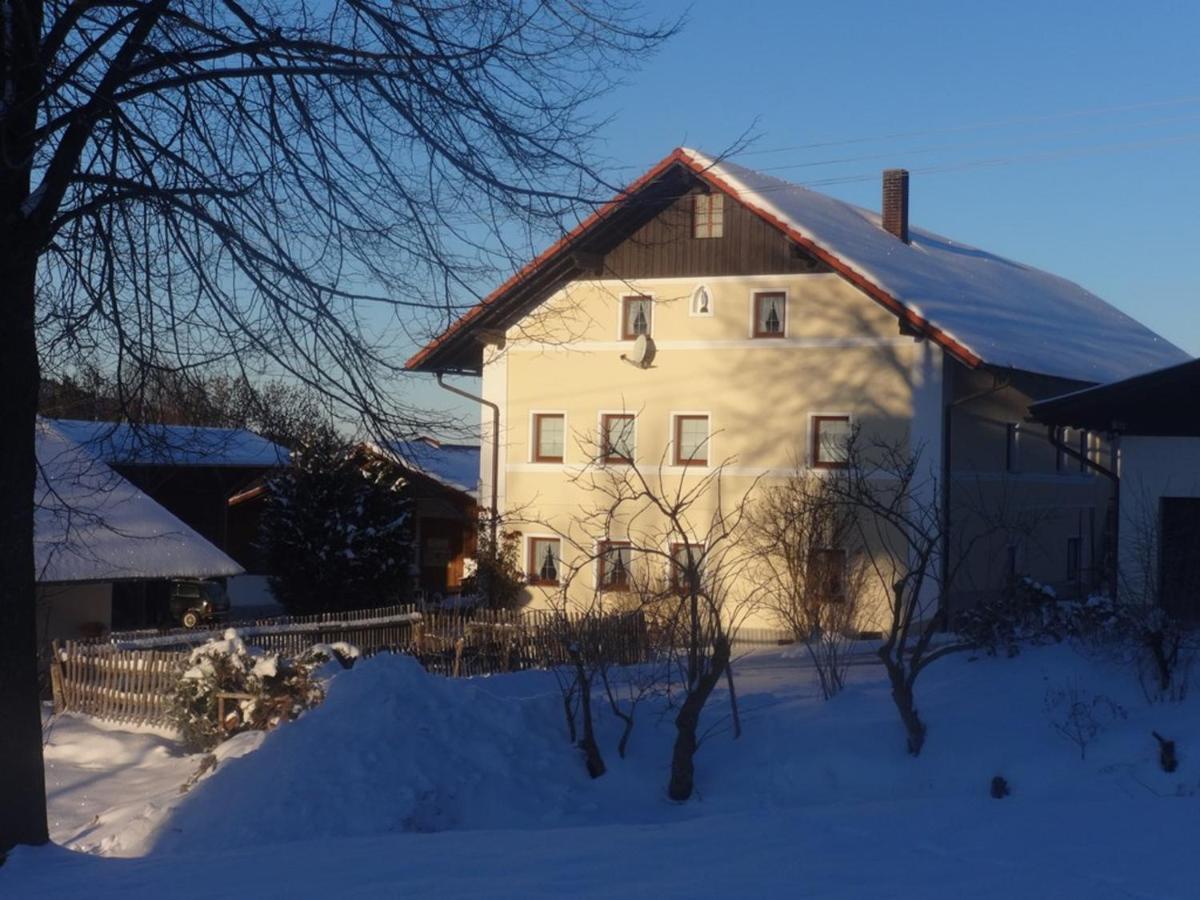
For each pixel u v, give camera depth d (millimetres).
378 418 9227
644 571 19953
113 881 7809
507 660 19406
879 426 27953
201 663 14234
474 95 9336
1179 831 8312
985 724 12109
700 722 12938
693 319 29844
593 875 7535
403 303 9359
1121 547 18781
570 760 11828
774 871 7477
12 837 8586
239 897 7270
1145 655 13078
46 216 8758
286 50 9430
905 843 8156
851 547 26328
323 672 14234
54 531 17672
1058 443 19609
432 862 8070
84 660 16438
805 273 28922
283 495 28359
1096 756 11305
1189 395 18641
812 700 13711
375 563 28281
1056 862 7562
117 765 13797
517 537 29156
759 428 29156
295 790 10766
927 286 29938
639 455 30141
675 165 19484
